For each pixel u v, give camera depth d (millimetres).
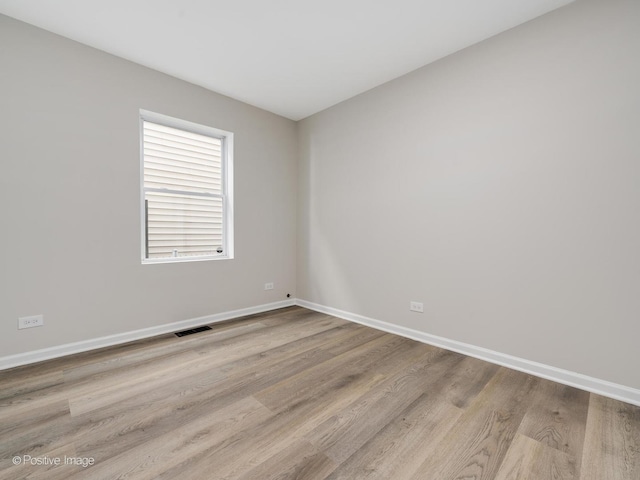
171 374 2205
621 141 1896
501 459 1400
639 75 1834
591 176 2004
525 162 2275
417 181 2949
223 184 3691
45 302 2406
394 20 2256
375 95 3299
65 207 2477
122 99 2744
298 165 4312
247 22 2277
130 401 1847
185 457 1388
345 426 1630
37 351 2379
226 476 1281
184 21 2264
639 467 1354
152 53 2680
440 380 2146
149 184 3113
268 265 4016
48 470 1299
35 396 1887
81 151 2539
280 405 1821
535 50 2219
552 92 2146
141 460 1365
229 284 3611
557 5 2092
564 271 2119
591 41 1989
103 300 2691
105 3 2072
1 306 2227
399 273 3117
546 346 2203
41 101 2350
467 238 2604
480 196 2516
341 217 3705
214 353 2596
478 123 2520
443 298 2777
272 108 3855
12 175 2246
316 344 2828
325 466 1347
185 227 3379
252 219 3818
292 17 2225
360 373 2250
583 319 2051
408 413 1750
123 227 2783
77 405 1793
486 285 2500
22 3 2074
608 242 1950
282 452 1430
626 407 1822
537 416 1727
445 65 2727
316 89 3350
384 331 3221
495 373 2264
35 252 2354
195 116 3234
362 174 3455
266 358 2504
